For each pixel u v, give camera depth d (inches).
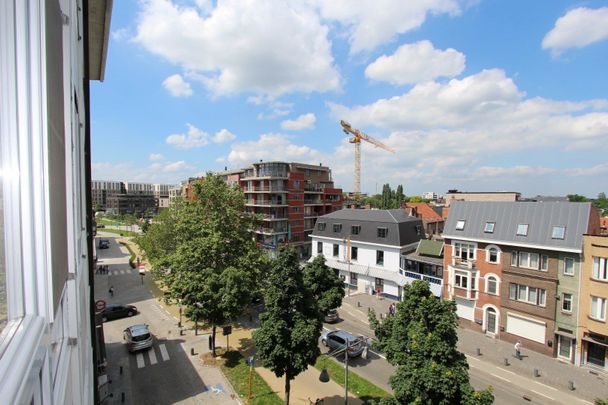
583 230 786.2
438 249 1202.6
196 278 739.4
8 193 61.1
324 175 2500.0
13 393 36.7
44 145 64.9
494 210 974.4
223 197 894.4
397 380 353.7
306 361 490.0
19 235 61.9
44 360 60.6
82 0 229.8
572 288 791.7
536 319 848.3
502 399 642.8
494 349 856.3
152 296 1248.2
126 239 2893.7
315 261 683.4
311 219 2079.2
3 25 61.2
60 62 97.2
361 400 600.1
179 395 619.2
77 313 120.6
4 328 55.5
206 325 952.3
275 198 1877.5
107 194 5935.0
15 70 62.1
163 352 788.6
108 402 596.1
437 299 377.4
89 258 294.2
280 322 486.3
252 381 661.3
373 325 434.9
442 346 340.2
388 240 1295.5
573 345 789.9
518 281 885.2
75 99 151.9
